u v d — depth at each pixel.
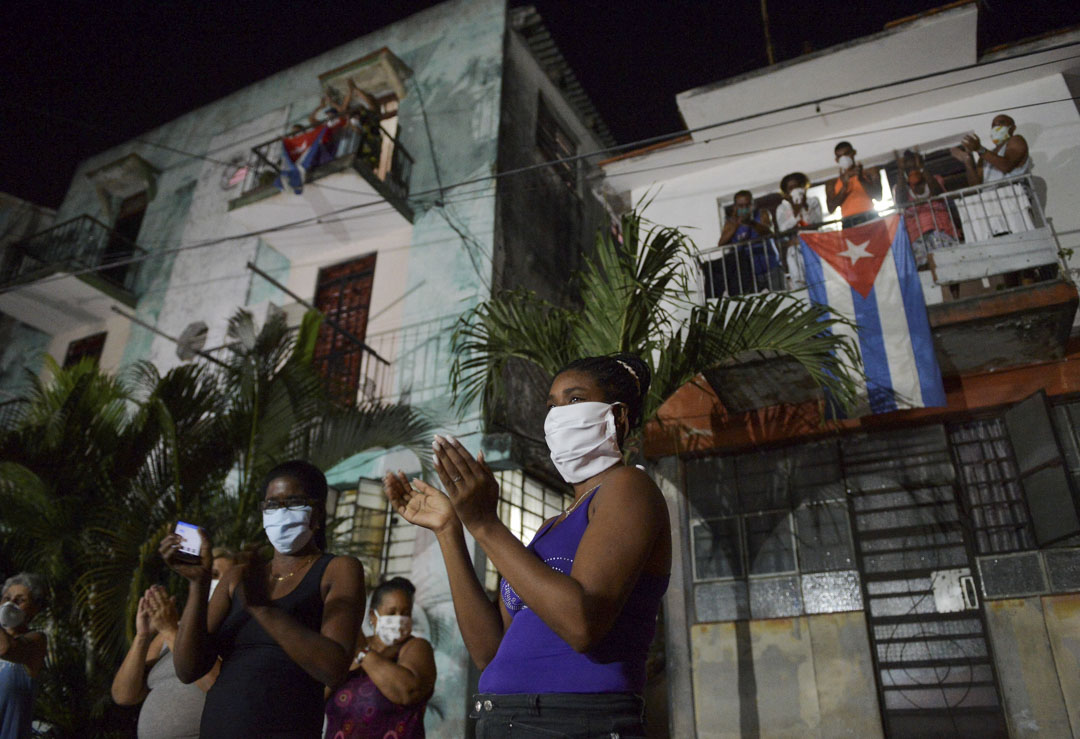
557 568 1.49
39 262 14.19
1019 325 6.84
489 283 10.07
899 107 9.13
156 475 7.16
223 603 2.60
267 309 10.88
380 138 11.69
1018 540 6.78
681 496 8.01
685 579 7.72
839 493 7.48
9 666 4.06
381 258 11.28
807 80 9.05
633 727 1.36
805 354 6.30
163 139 15.48
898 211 7.53
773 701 6.93
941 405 6.75
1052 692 6.18
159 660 3.46
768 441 7.84
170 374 7.56
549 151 12.78
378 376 10.12
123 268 13.98
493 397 6.95
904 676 6.74
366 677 3.75
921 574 6.98
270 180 11.78
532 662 1.43
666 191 10.15
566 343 6.55
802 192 8.73
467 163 11.16
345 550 7.55
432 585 8.38
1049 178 8.15
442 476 1.42
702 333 6.36
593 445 1.66
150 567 6.62
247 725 2.24
